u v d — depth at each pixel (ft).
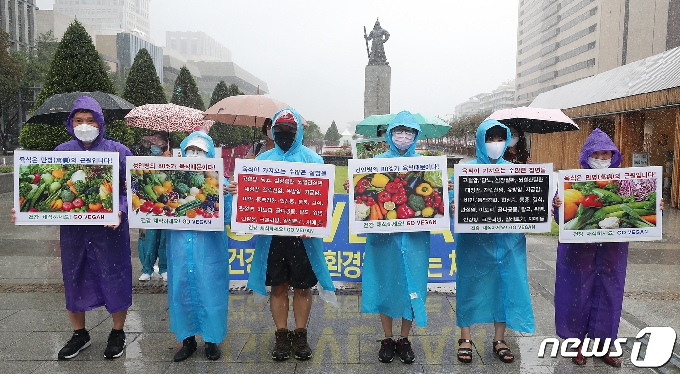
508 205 11.96
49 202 11.69
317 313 15.33
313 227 12.05
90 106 12.21
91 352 12.42
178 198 11.89
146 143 19.86
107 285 12.04
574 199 11.70
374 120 28.48
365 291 12.31
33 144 37.14
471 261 12.31
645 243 26.40
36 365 11.64
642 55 211.41
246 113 26.25
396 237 12.01
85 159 11.75
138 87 45.85
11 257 21.85
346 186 12.03
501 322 12.48
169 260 12.10
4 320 14.43
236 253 17.58
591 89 65.72
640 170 11.57
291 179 11.98
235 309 15.61
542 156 86.12
